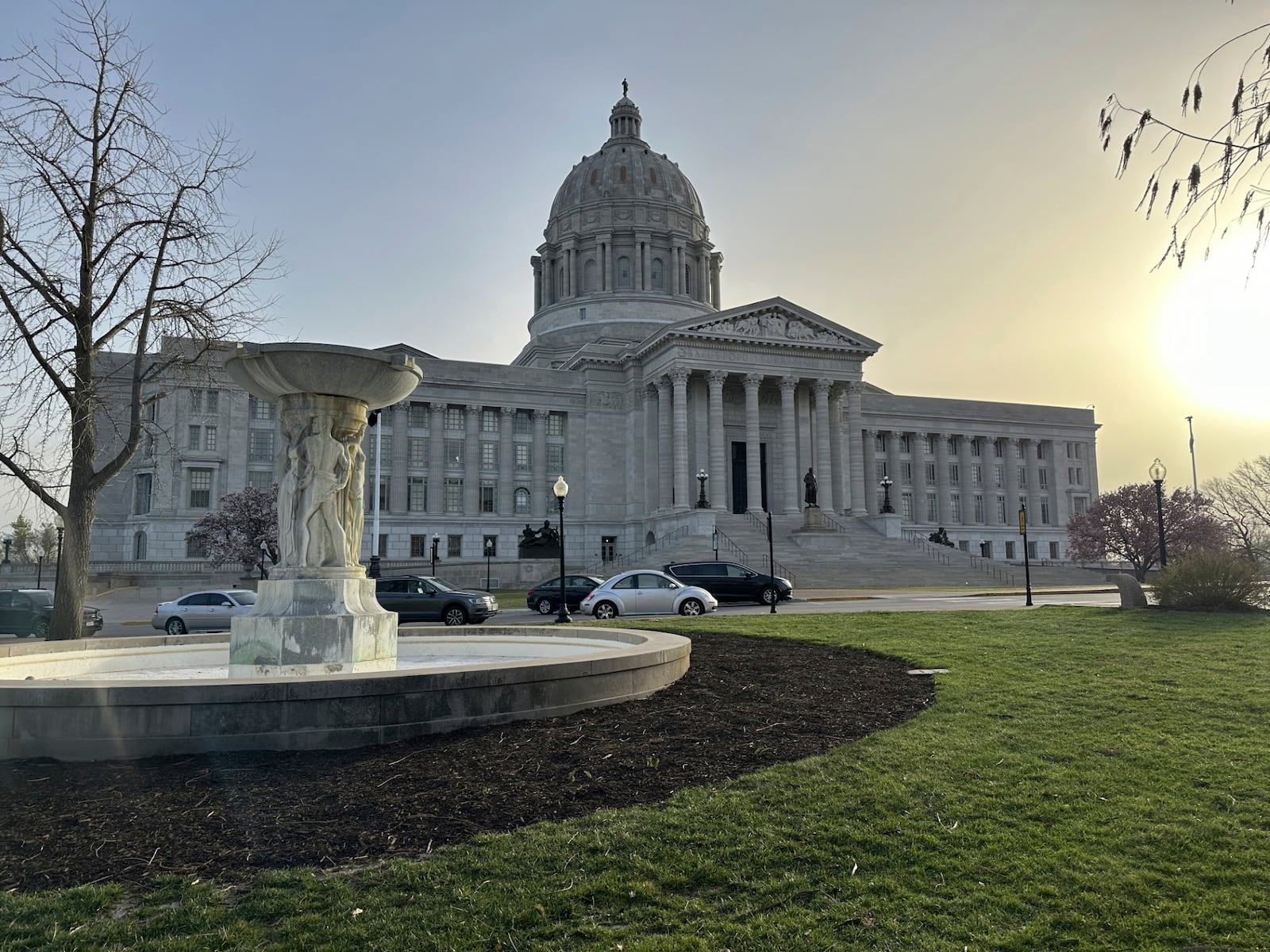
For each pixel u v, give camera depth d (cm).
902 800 798
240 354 1333
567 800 792
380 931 562
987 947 553
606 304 9538
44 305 2106
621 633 1586
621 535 8194
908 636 1966
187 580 5628
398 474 7675
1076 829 739
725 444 8125
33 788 820
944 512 9719
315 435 1391
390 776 852
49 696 901
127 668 1570
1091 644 1731
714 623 2484
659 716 1097
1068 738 1018
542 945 548
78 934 554
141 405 2294
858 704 1199
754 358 7756
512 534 7931
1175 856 690
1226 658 1502
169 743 909
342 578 1380
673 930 572
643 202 9931
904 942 558
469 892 614
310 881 626
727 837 710
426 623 3152
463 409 8044
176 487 6869
